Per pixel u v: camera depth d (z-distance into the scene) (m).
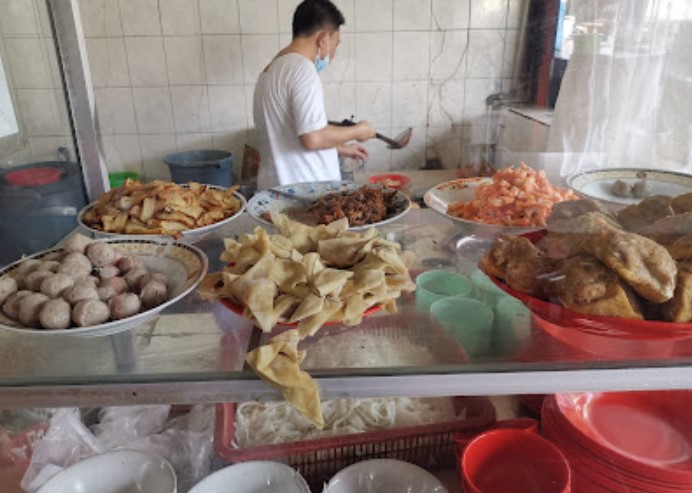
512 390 0.57
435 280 0.73
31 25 0.88
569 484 0.60
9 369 0.56
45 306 0.58
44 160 0.97
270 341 0.57
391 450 0.72
